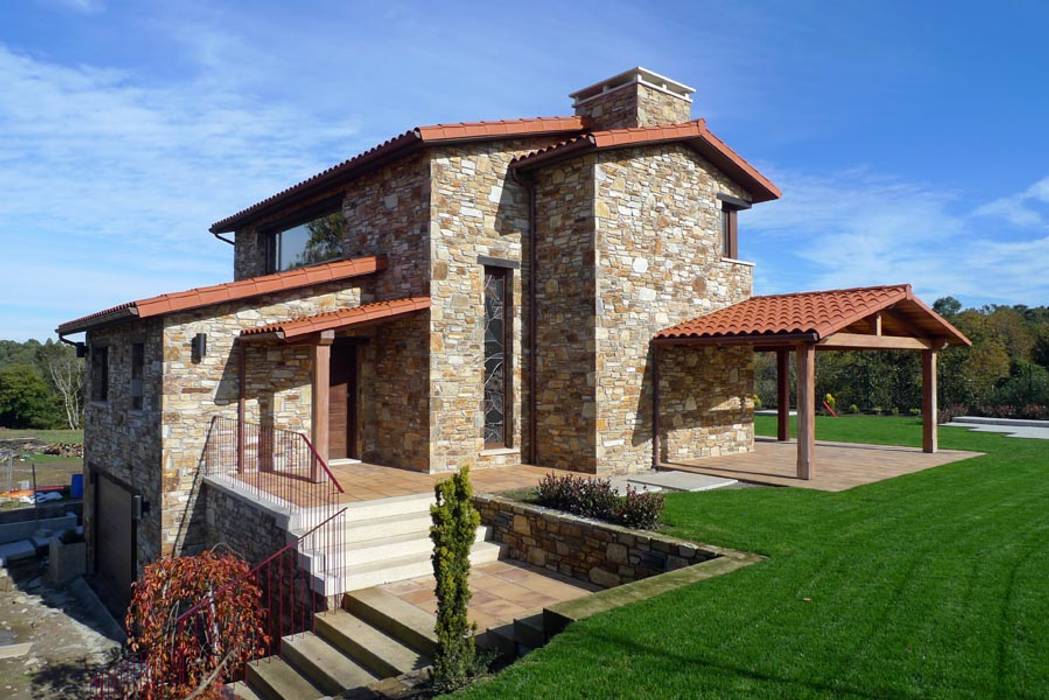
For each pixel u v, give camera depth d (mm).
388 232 12375
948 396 27391
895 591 5559
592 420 11406
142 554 11477
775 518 8102
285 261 15930
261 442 11039
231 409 11078
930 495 9414
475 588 7730
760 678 4168
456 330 11602
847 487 10023
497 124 11883
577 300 11758
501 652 5902
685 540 7234
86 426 15477
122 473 12695
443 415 11414
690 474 11375
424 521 8891
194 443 10742
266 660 6879
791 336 10320
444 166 11516
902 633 4734
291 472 11164
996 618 4941
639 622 5086
